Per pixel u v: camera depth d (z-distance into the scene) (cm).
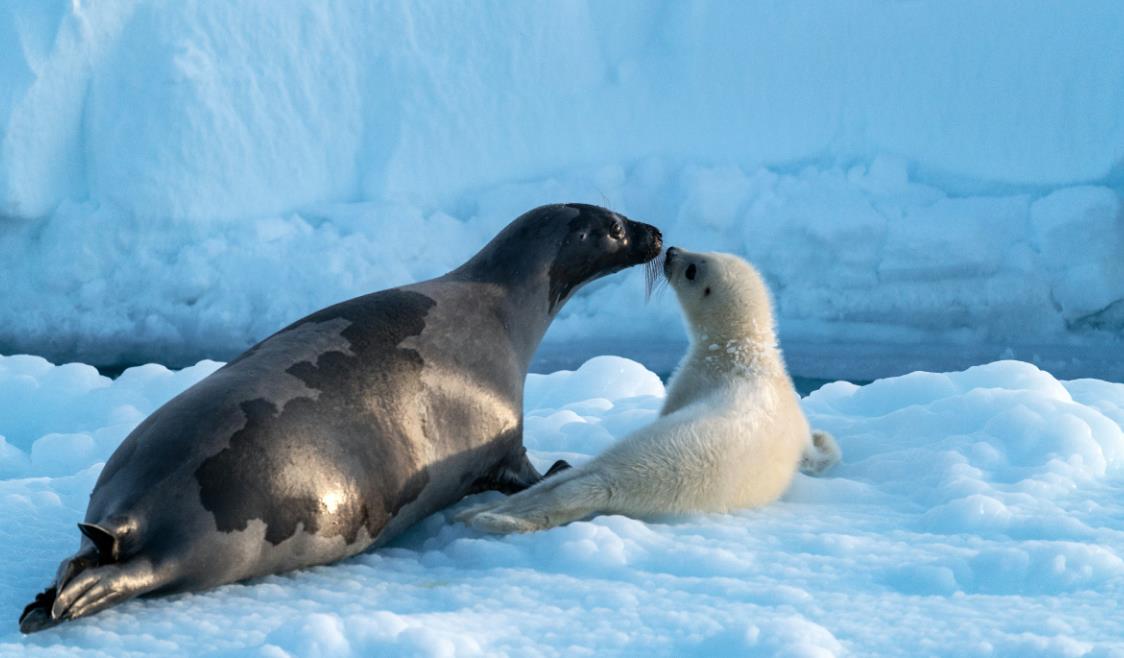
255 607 1033
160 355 4084
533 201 4366
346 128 4528
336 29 4562
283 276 4106
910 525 1287
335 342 1235
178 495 1049
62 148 4291
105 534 993
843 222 4022
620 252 1543
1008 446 1521
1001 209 4044
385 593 1082
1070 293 3900
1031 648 865
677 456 1295
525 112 4591
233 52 4422
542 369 3812
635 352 3966
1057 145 4169
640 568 1144
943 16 4366
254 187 4344
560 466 1473
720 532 1254
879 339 4053
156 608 1028
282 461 1104
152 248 4250
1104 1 4200
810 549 1197
